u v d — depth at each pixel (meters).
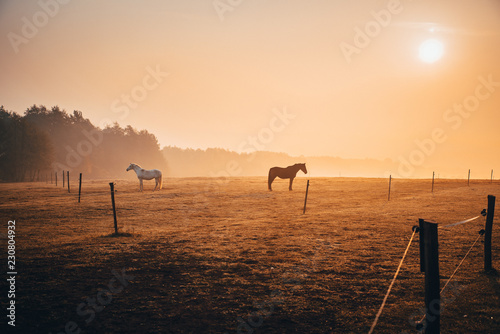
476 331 4.28
